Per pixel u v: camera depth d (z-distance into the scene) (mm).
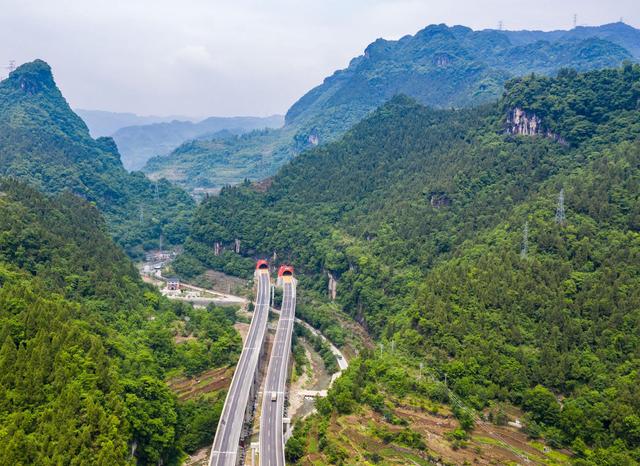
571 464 171375
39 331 178500
